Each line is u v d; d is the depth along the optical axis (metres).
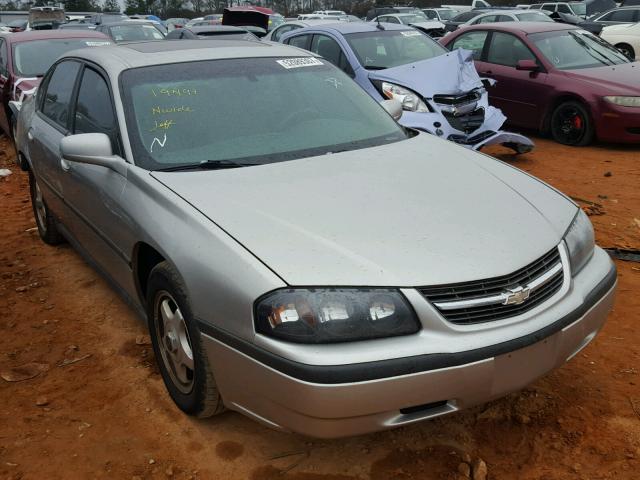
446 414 2.50
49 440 3.03
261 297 2.42
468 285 2.48
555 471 2.73
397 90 7.51
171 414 3.19
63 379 3.54
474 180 3.25
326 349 2.33
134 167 3.30
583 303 2.78
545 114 9.31
